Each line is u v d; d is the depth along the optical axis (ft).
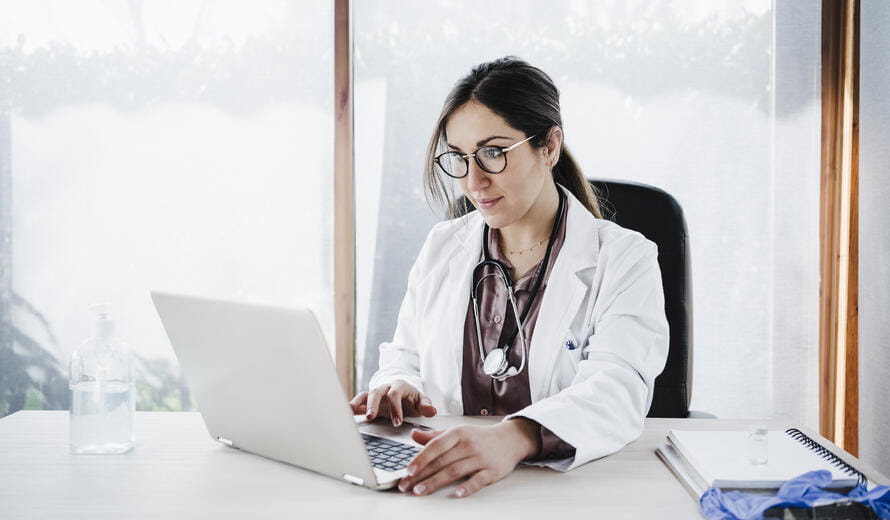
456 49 7.67
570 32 7.58
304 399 2.99
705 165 7.61
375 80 7.73
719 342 7.74
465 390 4.60
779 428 3.97
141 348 8.07
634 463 3.38
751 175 7.60
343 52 7.63
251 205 7.90
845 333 7.47
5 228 7.97
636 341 4.04
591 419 3.44
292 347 2.89
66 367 8.09
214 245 7.95
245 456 3.48
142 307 8.04
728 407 7.79
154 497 2.96
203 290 7.99
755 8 7.50
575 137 7.64
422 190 7.77
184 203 7.93
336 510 2.81
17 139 7.89
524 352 4.41
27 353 8.07
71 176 7.92
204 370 3.40
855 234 7.34
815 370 7.69
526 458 3.35
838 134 7.48
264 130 7.83
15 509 2.84
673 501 2.91
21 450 3.57
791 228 7.63
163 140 7.87
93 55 7.82
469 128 4.15
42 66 7.83
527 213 4.56
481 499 2.93
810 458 3.16
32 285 8.02
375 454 3.37
